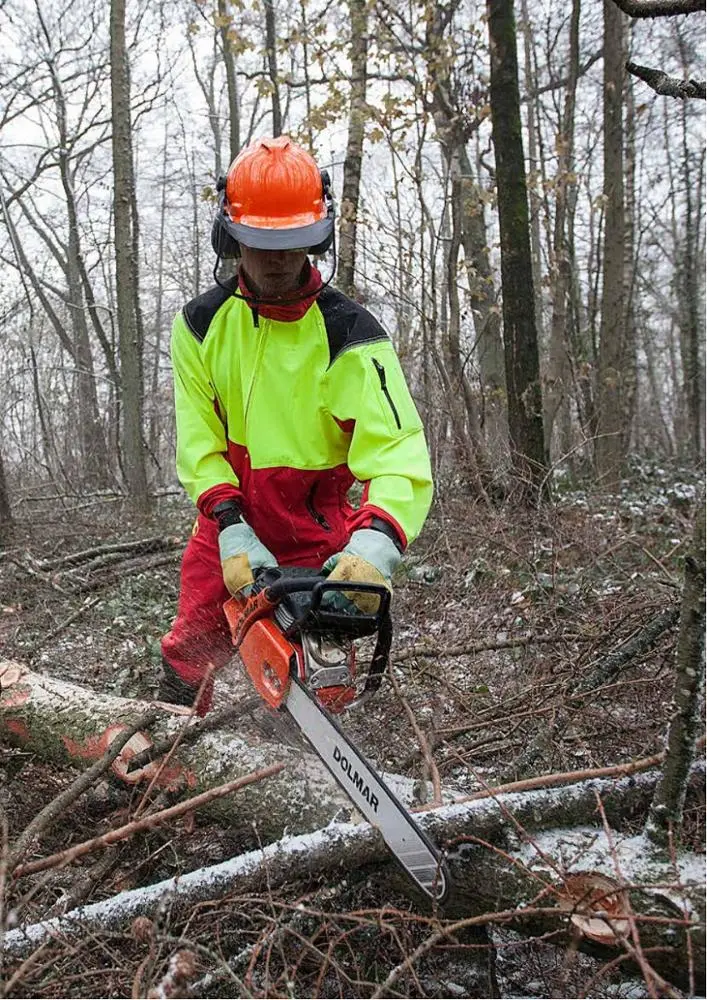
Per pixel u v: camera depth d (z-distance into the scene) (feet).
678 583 11.63
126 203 29.89
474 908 6.32
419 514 6.91
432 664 10.82
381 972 6.47
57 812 7.09
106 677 13.57
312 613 6.34
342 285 26.63
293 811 7.12
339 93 25.93
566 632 11.39
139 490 29.81
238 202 7.02
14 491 32.71
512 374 21.09
